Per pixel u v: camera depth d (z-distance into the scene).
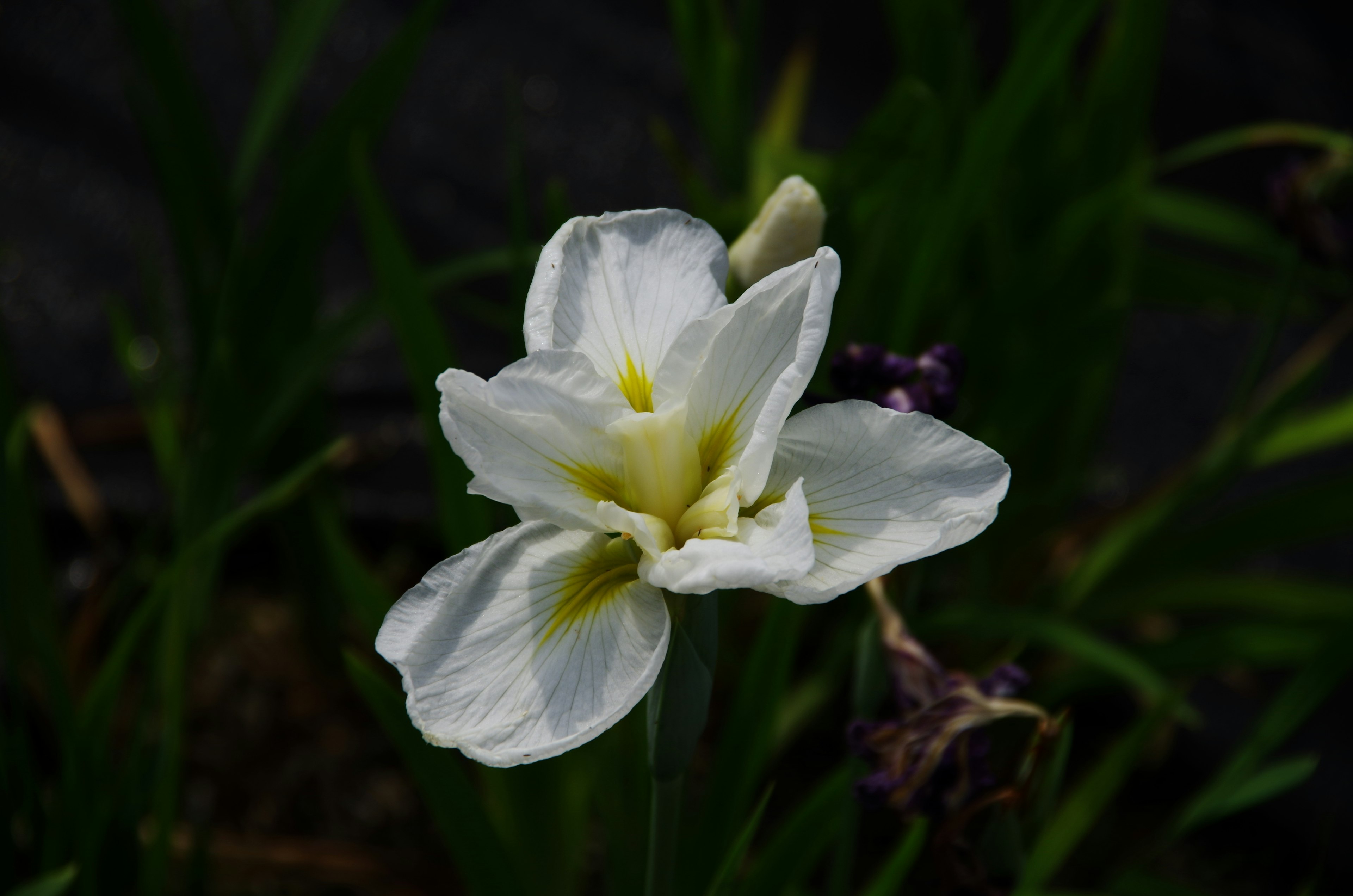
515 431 0.54
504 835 0.72
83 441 1.03
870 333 0.84
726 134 0.84
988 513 0.53
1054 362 0.81
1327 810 0.87
